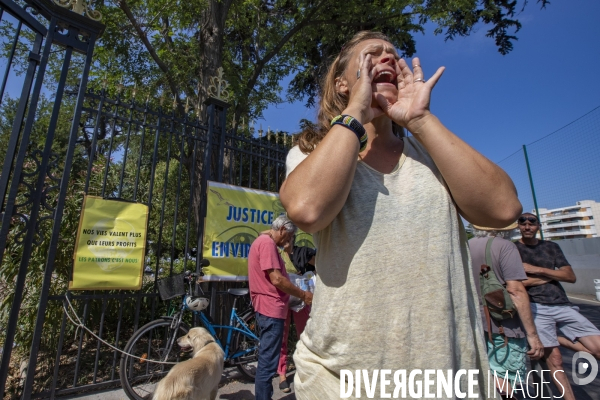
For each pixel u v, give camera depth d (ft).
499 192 2.74
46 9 8.98
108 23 20.68
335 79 3.86
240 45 28.17
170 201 22.95
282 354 12.08
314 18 25.22
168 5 19.38
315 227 2.64
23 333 11.39
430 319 2.65
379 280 2.74
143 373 11.78
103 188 10.37
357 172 3.05
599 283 30.32
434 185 2.97
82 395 9.91
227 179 15.93
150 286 15.58
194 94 23.27
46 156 9.04
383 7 23.86
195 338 10.02
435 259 2.76
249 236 13.28
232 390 11.57
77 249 9.66
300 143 3.70
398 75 3.28
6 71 7.68
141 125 11.39
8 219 8.07
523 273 8.50
